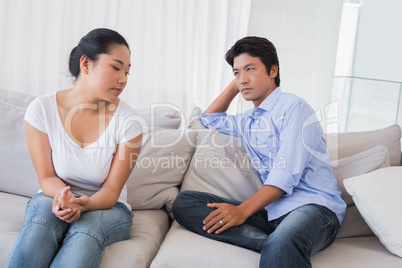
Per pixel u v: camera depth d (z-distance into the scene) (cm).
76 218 139
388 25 339
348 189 171
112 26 311
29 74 313
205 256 141
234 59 183
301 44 344
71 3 307
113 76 154
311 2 342
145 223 167
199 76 322
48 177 157
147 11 313
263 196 161
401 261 151
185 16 316
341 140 196
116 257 140
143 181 183
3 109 194
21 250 131
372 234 180
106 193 152
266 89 181
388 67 340
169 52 318
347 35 349
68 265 129
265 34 340
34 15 308
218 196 173
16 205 173
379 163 182
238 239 152
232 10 320
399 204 160
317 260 149
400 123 264
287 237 138
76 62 158
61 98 162
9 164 188
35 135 158
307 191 167
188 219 162
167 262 140
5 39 309
